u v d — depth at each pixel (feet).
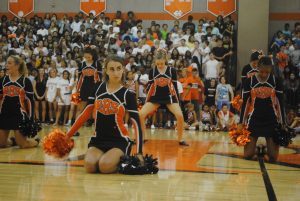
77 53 45.60
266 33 47.50
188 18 51.42
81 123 15.19
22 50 47.11
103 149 15.25
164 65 24.09
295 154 22.20
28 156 19.12
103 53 44.11
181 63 41.19
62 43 47.34
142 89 40.29
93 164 14.73
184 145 25.04
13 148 22.09
